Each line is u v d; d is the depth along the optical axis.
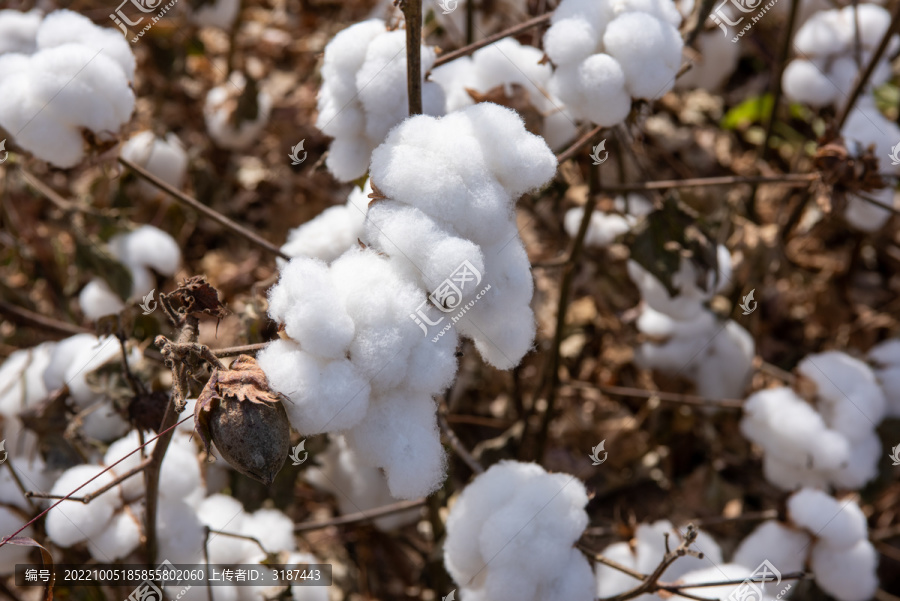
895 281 1.23
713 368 1.00
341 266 0.67
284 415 0.66
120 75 0.78
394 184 0.67
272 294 0.67
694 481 1.02
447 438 0.84
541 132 0.82
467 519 0.75
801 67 1.02
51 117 0.77
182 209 1.11
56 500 0.77
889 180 0.96
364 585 0.97
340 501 0.96
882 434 0.96
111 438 0.86
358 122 0.76
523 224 1.14
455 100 0.82
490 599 0.73
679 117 1.38
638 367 1.05
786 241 1.03
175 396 0.66
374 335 0.66
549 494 0.74
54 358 0.87
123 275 0.93
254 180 1.28
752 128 1.35
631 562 0.84
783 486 0.96
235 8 1.16
